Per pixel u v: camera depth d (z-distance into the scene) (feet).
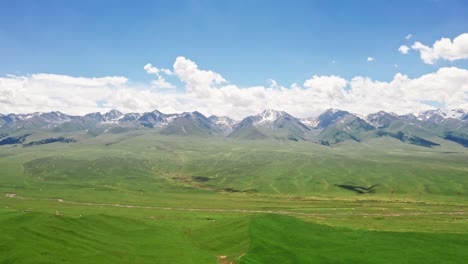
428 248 459.73
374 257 424.87
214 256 435.94
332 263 407.44
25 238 387.14
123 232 504.84
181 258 418.10
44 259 346.74
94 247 416.67
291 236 502.79
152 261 399.03
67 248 392.88
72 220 489.67
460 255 433.89
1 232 388.37
